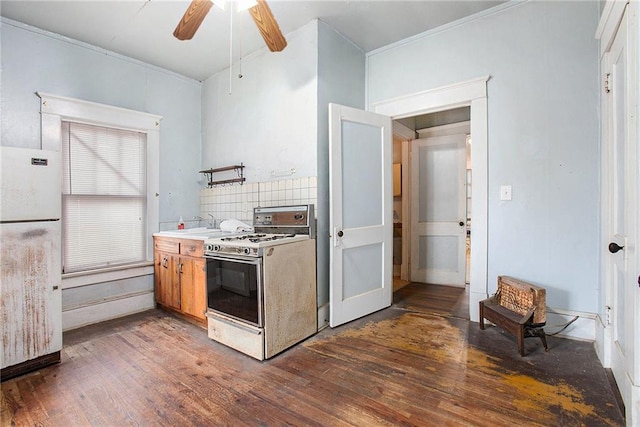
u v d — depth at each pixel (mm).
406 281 4391
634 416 1369
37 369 2062
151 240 3490
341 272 2766
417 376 1900
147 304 3361
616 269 1813
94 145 3117
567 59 2342
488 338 2418
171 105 3689
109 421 1553
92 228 3105
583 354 2123
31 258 2047
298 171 2898
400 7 2586
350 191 2855
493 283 2662
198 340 2535
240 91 3451
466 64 2746
